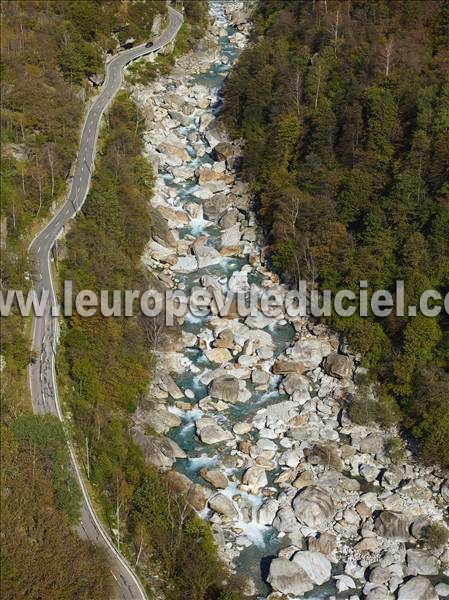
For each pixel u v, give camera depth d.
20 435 117.44
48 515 109.75
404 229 165.00
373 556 117.75
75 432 127.56
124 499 118.88
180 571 110.81
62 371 137.50
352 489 128.75
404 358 146.00
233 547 118.81
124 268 162.88
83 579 102.88
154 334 155.25
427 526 121.25
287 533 120.81
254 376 150.12
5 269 149.25
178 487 124.38
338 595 111.88
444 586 112.75
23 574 100.12
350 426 140.00
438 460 131.50
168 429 139.00
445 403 136.25
